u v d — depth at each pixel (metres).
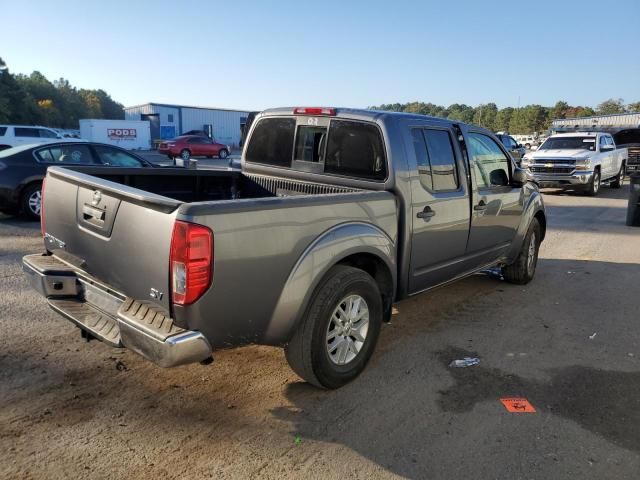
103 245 3.20
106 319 3.28
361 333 3.75
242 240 2.87
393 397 3.62
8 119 70.25
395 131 4.05
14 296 5.31
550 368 4.16
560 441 3.15
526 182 5.75
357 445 3.04
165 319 2.89
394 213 3.95
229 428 3.17
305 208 3.20
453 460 2.93
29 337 4.34
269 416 3.32
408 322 5.11
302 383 3.77
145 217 2.88
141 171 4.48
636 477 2.83
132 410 3.33
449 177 4.59
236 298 2.91
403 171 4.02
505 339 4.73
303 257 3.19
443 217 4.46
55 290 3.56
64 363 3.91
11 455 2.83
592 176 16.77
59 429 3.08
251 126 5.17
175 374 3.83
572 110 118.75
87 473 2.71
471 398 3.64
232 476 2.73
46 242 3.91
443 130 4.59
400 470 2.83
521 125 124.50
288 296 3.14
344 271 3.50
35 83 105.31
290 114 4.75
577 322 5.21
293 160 4.77
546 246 9.09
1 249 7.30
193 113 51.88
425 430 3.22
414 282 4.33
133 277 3.01
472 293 6.10
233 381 3.76
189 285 2.71
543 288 6.38
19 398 3.41
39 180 9.35
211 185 5.05
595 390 3.81
